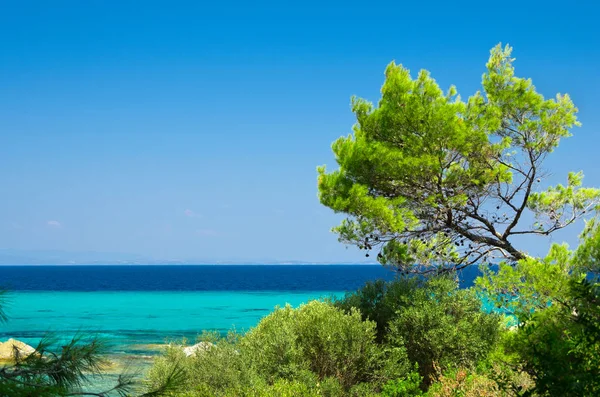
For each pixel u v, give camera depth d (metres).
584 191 15.96
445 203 15.06
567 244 9.20
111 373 13.77
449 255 16.31
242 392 11.12
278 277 184.00
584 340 5.85
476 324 14.02
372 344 13.65
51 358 4.76
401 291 15.17
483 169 15.58
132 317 48.47
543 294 8.82
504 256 15.30
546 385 5.64
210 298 74.06
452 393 10.52
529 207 16.02
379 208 14.54
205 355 12.77
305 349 13.43
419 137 15.04
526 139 15.02
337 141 16.61
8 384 4.29
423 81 15.18
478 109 15.47
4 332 37.47
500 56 15.28
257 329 15.05
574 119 14.77
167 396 5.23
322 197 16.02
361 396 12.52
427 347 13.58
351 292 16.64
